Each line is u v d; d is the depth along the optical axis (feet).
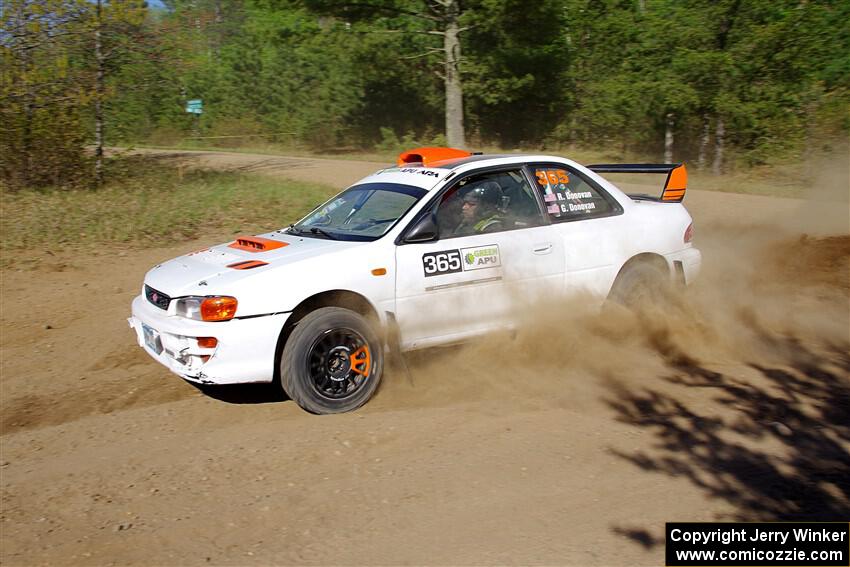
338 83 115.85
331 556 11.30
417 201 18.08
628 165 23.31
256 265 16.63
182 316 16.16
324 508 12.71
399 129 117.08
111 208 43.06
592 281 19.84
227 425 16.49
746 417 16.08
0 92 49.37
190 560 11.35
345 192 20.72
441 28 86.79
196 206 43.91
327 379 16.57
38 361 21.38
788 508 12.37
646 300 20.94
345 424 16.07
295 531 12.05
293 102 124.36
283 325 16.11
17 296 27.37
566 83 100.42
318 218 20.01
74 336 23.40
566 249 19.42
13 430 16.94
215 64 134.21
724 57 66.59
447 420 16.21
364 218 18.63
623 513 12.28
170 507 12.98
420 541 11.60
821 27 65.77
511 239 18.67
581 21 94.58
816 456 14.20
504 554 11.18
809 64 66.54
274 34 91.45
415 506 12.66
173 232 37.22
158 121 125.70
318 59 119.24
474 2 78.95
